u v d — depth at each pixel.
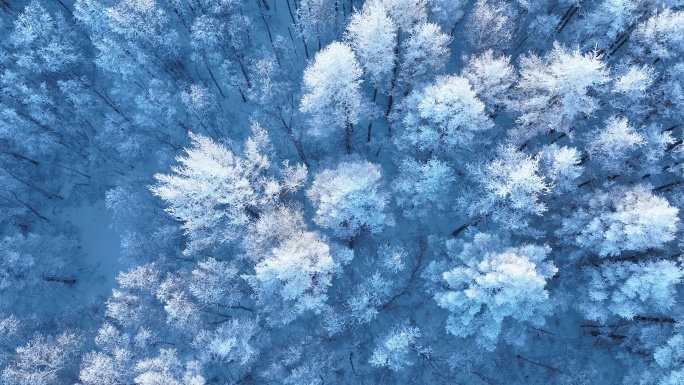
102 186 38.25
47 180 38.50
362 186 26.98
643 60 30.17
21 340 31.41
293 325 32.97
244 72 38.53
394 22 28.75
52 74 37.59
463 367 31.64
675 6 30.45
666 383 26.28
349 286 31.33
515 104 28.98
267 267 26.41
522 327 28.91
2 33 38.38
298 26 37.19
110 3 34.78
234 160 30.25
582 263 29.77
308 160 36.28
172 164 37.81
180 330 32.00
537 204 27.03
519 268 23.84
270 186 28.73
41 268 34.03
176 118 37.34
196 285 30.14
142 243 34.03
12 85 34.19
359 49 29.25
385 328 32.56
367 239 33.34
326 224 29.83
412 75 30.14
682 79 28.31
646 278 25.55
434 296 29.19
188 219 29.19
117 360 28.50
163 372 27.12
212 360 30.19
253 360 30.50
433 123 28.22
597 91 28.77
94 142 38.56
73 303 35.91
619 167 29.56
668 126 31.69
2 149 37.00
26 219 37.41
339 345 32.22
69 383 29.73
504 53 35.22
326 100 28.44
